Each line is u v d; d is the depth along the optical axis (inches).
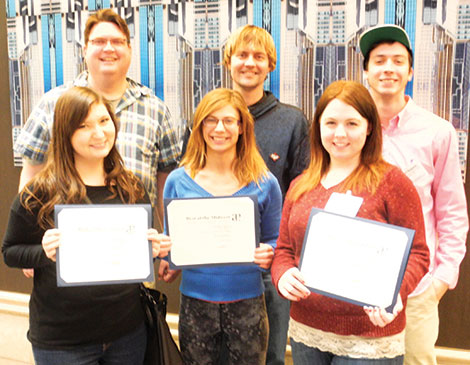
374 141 50.0
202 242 58.4
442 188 63.0
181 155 76.4
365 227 45.9
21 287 109.6
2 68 102.9
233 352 62.3
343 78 83.9
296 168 74.7
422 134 63.1
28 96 101.6
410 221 47.6
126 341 56.6
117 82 75.4
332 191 50.2
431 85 80.4
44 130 74.2
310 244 48.2
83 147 53.2
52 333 53.3
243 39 72.4
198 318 61.7
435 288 62.4
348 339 48.2
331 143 49.4
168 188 64.7
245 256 58.7
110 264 52.1
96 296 53.2
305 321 51.1
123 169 58.8
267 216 63.8
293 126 74.2
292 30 85.2
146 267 52.9
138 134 75.0
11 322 107.7
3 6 100.5
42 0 97.3
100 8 94.4
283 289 50.1
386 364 47.6
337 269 46.9
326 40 83.8
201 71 91.0
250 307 61.4
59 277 50.6
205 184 61.9
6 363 95.9
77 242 51.4
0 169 105.5
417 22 79.1
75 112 52.2
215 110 58.8
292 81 86.8
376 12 80.7
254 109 74.0
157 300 60.0
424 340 63.6
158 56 93.1
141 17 92.8
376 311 44.5
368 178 48.6
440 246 63.2
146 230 53.2
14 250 53.6
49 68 99.3
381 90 63.5
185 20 90.4
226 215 58.3
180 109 93.4
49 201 52.8
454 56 78.5
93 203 54.7
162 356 57.3
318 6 83.2
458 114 79.9
